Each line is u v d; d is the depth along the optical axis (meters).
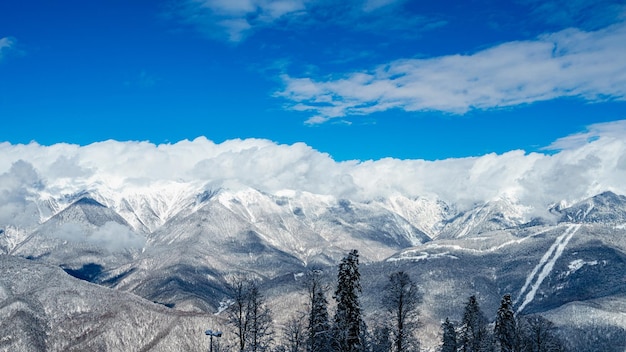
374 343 87.31
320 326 75.56
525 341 94.88
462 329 92.00
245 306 80.88
